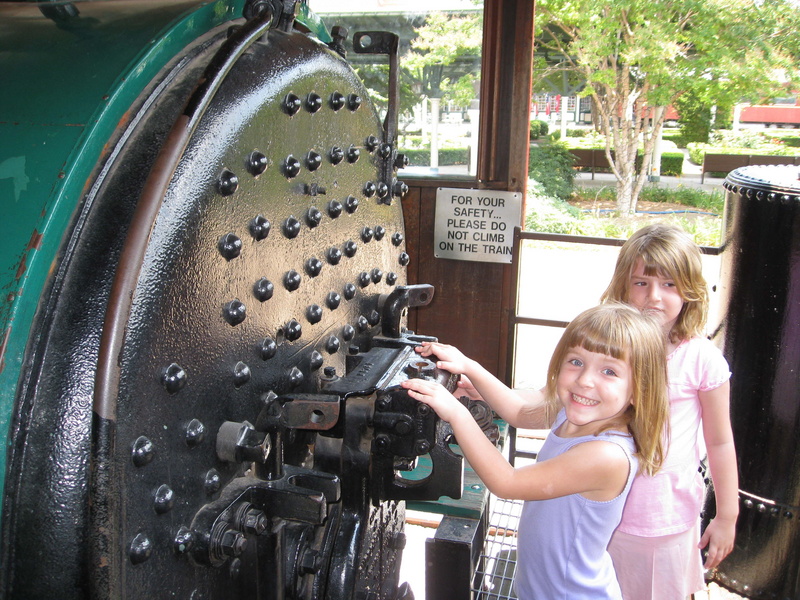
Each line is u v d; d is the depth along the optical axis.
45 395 0.97
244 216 1.24
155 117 1.15
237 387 1.25
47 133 1.05
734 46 12.05
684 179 17.78
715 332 2.63
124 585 1.01
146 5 1.37
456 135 3.68
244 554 1.34
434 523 3.15
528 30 3.33
